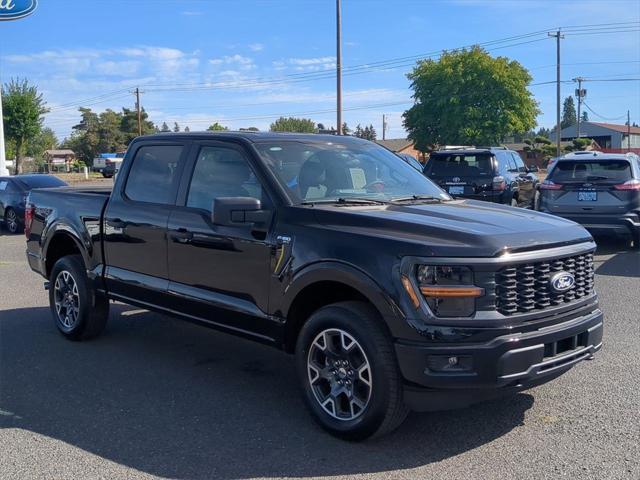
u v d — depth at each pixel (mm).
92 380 5426
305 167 5008
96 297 6328
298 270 4305
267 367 5758
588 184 10992
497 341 3695
